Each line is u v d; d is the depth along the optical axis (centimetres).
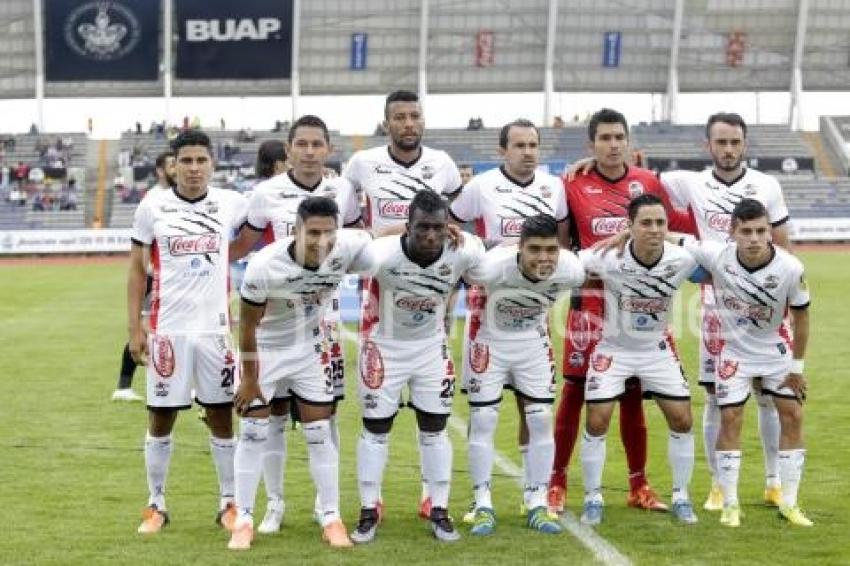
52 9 9425
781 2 9806
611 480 1777
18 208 9025
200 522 1529
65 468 1842
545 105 9838
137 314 1523
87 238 8200
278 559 1352
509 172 1617
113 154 9969
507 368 1504
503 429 2175
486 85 9988
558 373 2770
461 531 1491
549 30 9700
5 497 1653
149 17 9450
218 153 9694
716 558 1349
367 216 1661
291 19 9475
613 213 1619
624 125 1609
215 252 1521
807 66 10181
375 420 1469
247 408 1428
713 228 1691
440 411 1474
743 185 1689
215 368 1512
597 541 1425
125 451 1969
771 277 1496
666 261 1496
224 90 9819
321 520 1466
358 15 9719
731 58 9988
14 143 9688
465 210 1644
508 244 1535
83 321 4053
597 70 10012
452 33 9806
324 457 1453
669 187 1725
